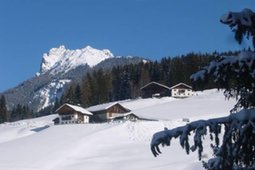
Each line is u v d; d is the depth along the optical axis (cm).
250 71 544
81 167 4981
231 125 562
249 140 557
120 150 5809
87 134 6644
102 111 9469
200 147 579
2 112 14638
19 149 5984
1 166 4994
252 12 513
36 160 5328
